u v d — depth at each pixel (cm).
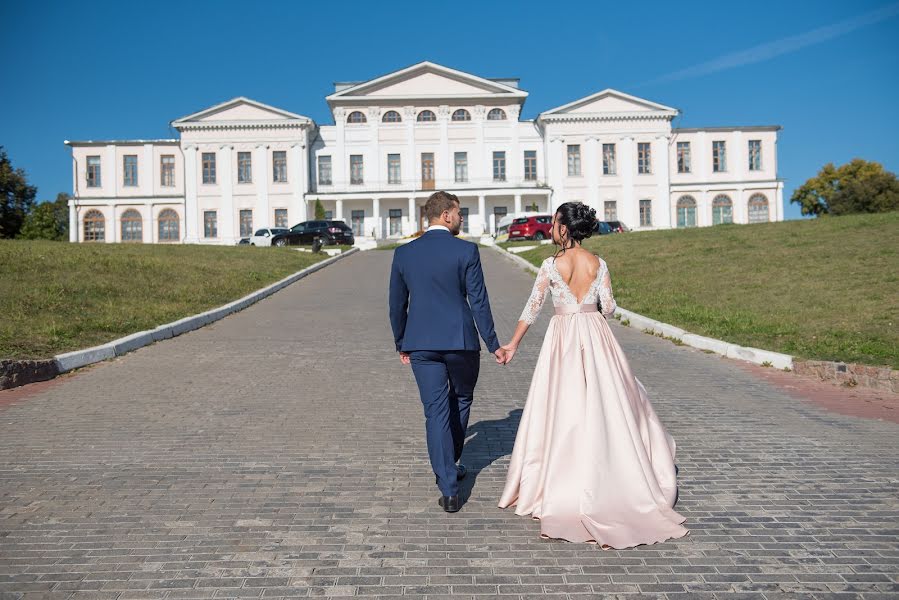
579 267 404
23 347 879
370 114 5528
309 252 2939
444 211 430
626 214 5553
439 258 409
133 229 5559
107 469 479
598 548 351
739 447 527
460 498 425
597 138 5525
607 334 404
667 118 5541
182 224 5531
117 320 1118
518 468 406
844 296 1216
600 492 365
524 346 1010
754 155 5697
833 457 500
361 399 692
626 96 5506
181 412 640
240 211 5459
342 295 1723
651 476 377
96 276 1516
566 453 378
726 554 341
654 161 5562
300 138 5428
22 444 538
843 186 6450
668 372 832
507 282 1977
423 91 5512
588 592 305
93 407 659
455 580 318
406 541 361
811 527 374
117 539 363
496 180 5569
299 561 338
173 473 470
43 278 1404
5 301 1147
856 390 730
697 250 2019
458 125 5550
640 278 1728
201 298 1463
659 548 349
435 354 408
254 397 701
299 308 1483
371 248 3841
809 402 679
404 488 441
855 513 393
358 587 311
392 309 427
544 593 305
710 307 1267
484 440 554
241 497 425
